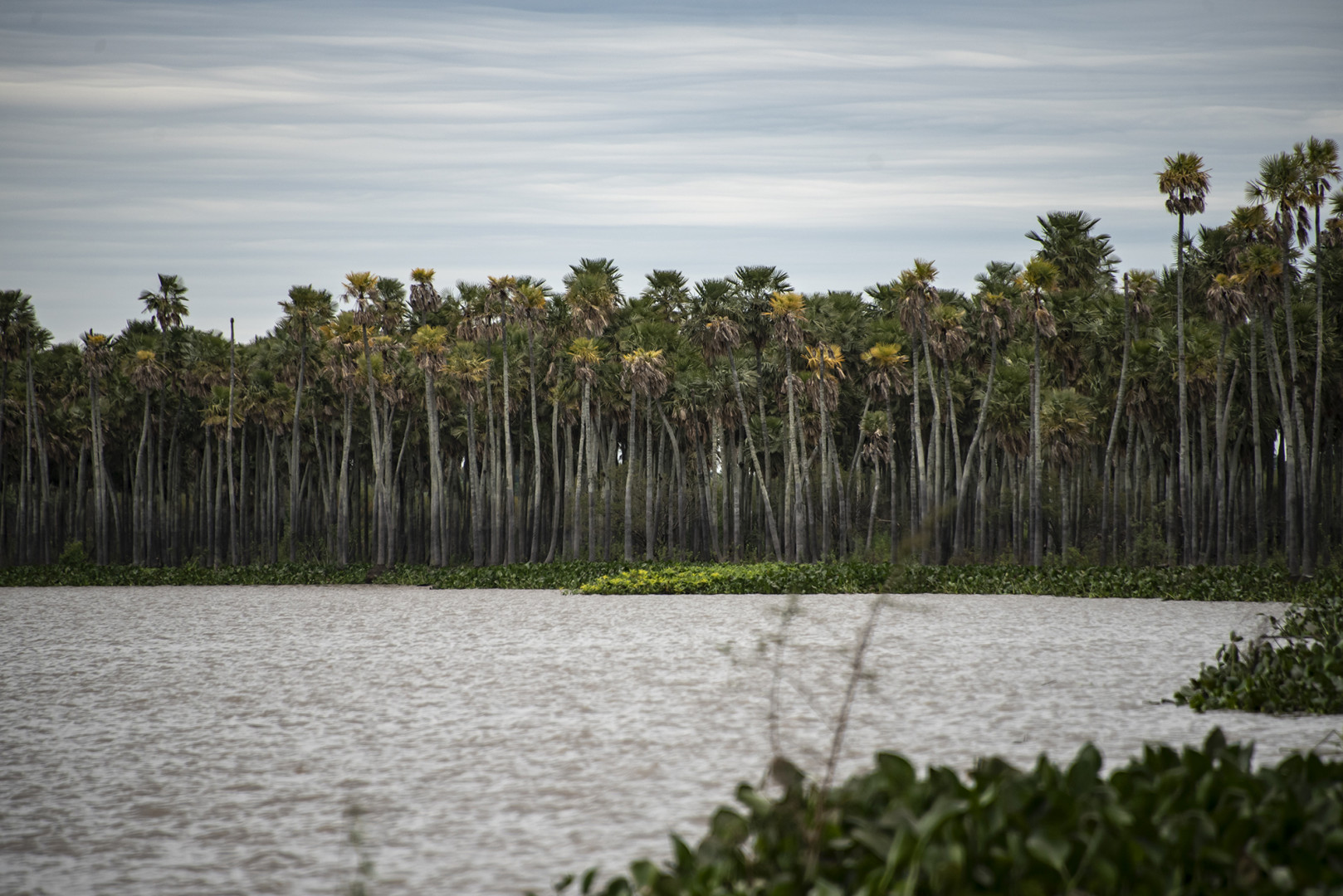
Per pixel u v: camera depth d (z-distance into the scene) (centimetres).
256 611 6519
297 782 1964
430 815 1717
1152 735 2170
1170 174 8556
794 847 1005
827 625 4781
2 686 3312
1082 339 10144
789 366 10388
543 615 5766
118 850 1566
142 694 3095
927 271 9788
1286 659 2566
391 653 4006
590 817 1673
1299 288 9238
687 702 2714
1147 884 928
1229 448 11169
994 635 4256
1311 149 7600
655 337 11606
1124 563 8200
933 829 944
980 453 10512
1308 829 1019
